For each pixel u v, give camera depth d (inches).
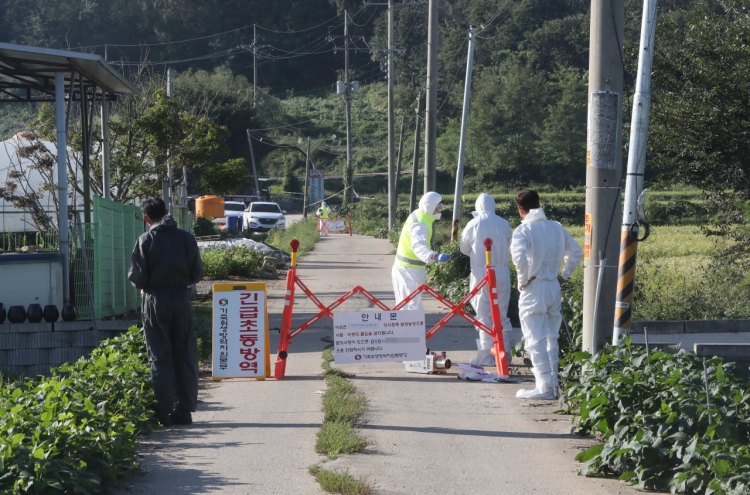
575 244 527.2
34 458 314.2
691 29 927.0
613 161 507.8
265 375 592.7
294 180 5319.9
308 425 452.8
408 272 618.2
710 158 901.8
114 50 5861.2
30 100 976.3
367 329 590.9
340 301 605.9
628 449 351.6
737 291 823.1
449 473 369.7
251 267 1398.9
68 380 434.3
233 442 418.9
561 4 5639.8
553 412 486.3
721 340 621.9
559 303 524.7
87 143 954.1
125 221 897.5
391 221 2615.7
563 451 406.9
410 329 594.2
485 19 5556.1
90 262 828.6
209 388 563.8
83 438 353.4
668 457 349.1
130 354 547.2
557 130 5073.8
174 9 6427.2
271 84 6845.5
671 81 932.0
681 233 2321.6
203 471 369.4
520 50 5521.7
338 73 6855.3
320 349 722.8
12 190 1268.5
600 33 501.7
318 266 1667.1
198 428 449.7
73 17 5802.2
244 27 6766.7
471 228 617.3
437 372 612.7
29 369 743.7
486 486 353.1
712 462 317.7
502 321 612.4
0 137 2923.2
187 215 1201.4
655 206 3019.2
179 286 454.6
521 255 510.9
